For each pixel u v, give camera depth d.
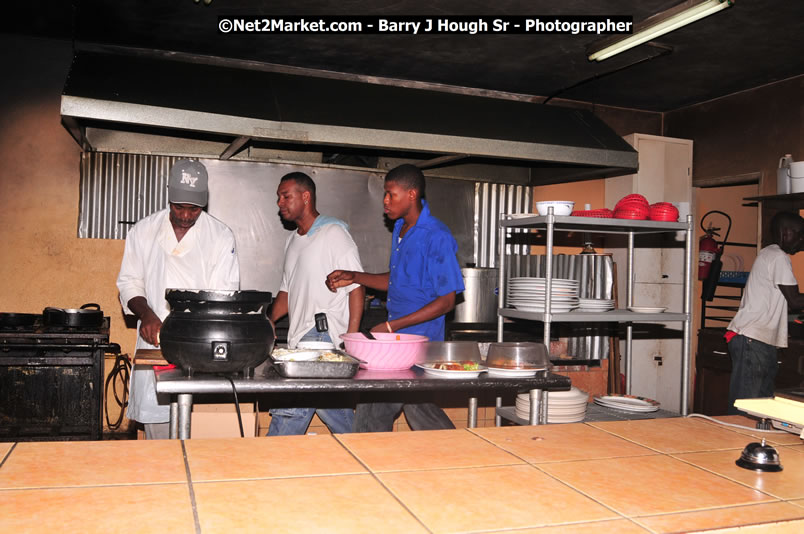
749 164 4.80
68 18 3.62
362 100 3.89
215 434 2.51
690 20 3.31
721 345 4.70
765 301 3.96
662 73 4.46
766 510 0.95
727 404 4.66
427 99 4.16
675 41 3.85
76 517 0.84
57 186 4.05
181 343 1.89
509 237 5.05
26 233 4.00
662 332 4.98
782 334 3.93
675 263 5.07
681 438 1.36
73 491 0.93
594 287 4.25
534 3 3.31
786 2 3.27
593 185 5.18
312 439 1.27
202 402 2.51
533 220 3.44
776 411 1.45
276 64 4.38
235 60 4.29
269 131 3.33
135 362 2.21
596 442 1.31
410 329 2.90
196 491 0.96
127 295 2.81
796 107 4.50
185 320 1.91
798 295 3.88
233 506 0.90
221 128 3.26
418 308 2.94
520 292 3.50
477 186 4.96
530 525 0.87
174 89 3.41
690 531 0.87
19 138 3.97
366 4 3.37
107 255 4.14
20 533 0.78
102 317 3.59
